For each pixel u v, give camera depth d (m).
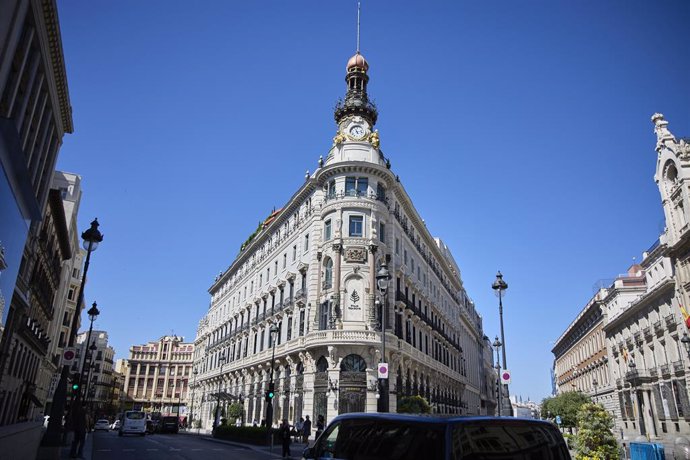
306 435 33.03
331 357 35.88
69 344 19.06
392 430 6.95
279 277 50.19
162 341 148.12
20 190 9.47
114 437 40.47
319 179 42.66
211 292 82.00
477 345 95.19
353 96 46.50
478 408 87.50
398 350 38.31
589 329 73.44
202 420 72.06
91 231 20.81
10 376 33.00
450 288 70.25
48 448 17.33
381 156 45.06
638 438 20.19
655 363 47.16
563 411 57.16
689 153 40.47
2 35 17.64
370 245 38.75
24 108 22.73
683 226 40.53
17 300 28.47
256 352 52.12
